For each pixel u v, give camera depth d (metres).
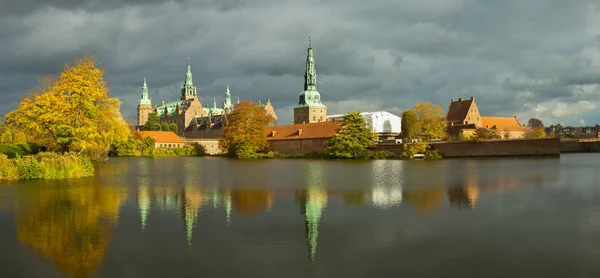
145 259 17.19
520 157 81.81
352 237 20.02
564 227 21.45
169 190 36.03
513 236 19.92
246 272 15.78
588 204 27.36
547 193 32.03
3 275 15.66
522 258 17.00
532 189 34.28
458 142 93.06
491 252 17.70
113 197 31.80
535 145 84.25
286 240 19.64
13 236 20.45
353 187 37.41
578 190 33.44
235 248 18.50
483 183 38.84
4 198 30.98
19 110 59.19
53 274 15.74
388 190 35.12
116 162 85.25
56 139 56.34
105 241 19.59
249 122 115.00
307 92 187.00
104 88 59.31
